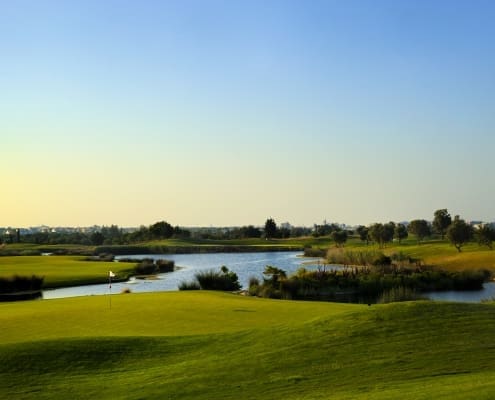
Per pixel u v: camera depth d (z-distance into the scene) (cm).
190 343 2100
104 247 15600
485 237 10925
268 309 3106
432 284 6097
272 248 16562
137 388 1605
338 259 9956
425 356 1697
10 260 10175
